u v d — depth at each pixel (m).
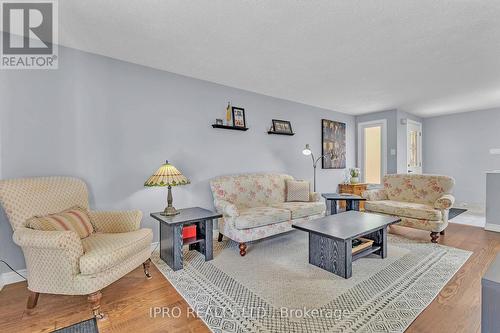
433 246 2.98
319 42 2.37
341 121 5.48
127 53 2.61
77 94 2.51
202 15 1.94
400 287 2.03
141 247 2.09
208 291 2.02
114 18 1.98
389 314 1.68
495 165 5.16
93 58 2.60
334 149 5.29
